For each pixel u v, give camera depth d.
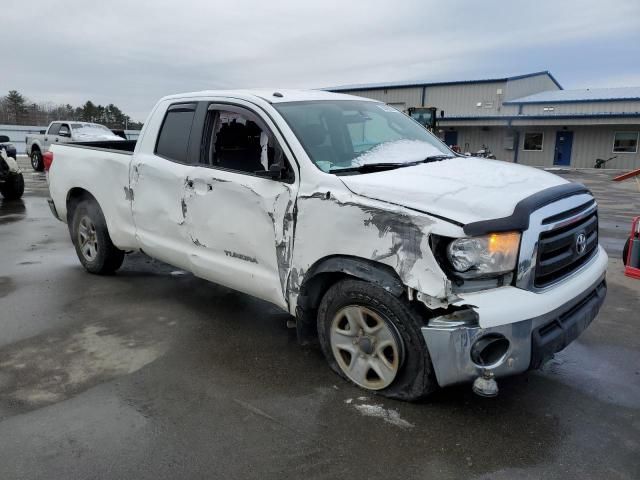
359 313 3.27
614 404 3.29
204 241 4.26
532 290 2.93
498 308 2.79
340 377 3.55
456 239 2.79
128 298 5.18
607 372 3.71
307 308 3.61
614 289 5.60
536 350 2.88
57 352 3.97
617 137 32.47
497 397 3.35
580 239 3.30
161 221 4.67
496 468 2.67
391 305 3.04
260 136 4.11
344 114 4.21
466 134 38.03
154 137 4.81
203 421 3.07
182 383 3.52
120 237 5.27
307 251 3.44
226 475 2.61
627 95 33.97
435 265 2.82
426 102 39.72
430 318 2.96
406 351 3.08
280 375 3.62
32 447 2.82
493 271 2.83
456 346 2.82
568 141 34.16
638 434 2.97
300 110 4.00
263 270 3.84
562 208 3.13
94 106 78.62
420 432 2.96
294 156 3.62
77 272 6.07
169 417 3.11
